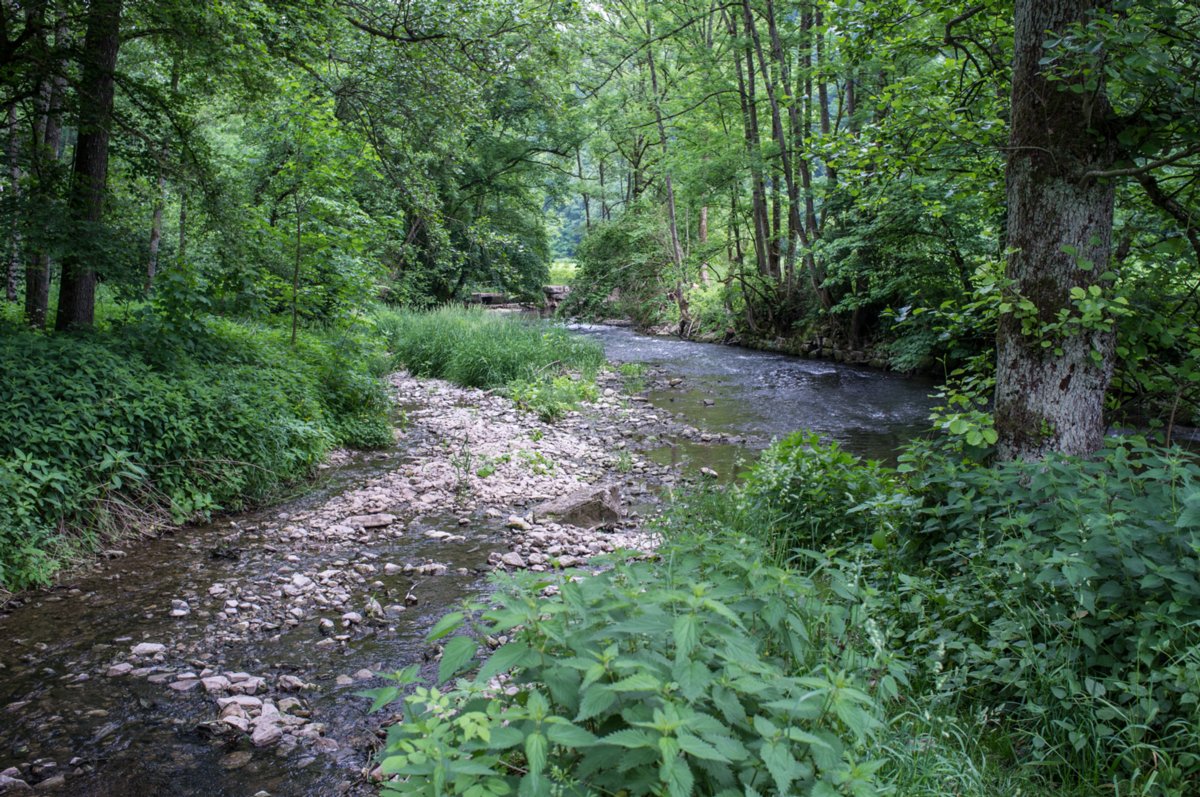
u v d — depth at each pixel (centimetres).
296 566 612
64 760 354
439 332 1791
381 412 1115
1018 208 464
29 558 552
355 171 1218
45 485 614
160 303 861
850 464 590
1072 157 439
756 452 1042
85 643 473
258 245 1031
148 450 697
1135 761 273
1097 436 453
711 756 159
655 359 2075
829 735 200
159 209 1327
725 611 203
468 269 3180
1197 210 472
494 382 1547
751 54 2212
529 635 218
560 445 1078
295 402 926
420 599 549
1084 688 307
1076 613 312
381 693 209
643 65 2830
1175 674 276
